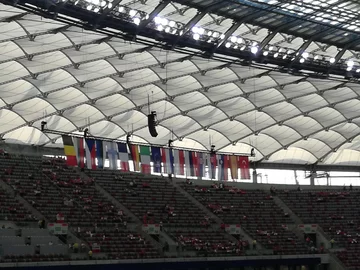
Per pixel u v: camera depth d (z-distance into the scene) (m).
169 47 47.59
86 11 41.44
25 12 46.16
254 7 46.94
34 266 48.78
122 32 44.97
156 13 44.03
